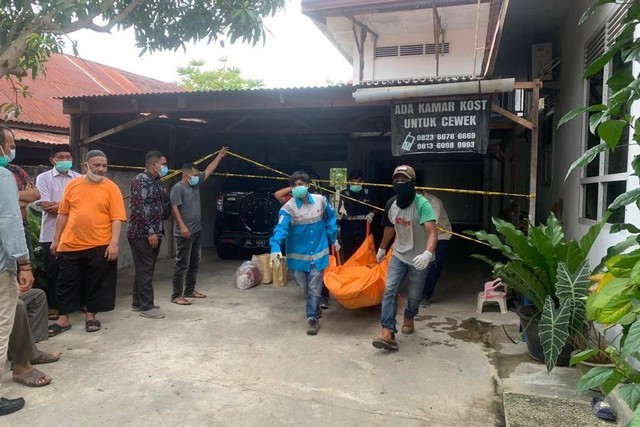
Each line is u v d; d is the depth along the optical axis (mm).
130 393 3564
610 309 2357
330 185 9977
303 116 8523
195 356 4273
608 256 3531
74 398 3486
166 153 9352
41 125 8953
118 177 8172
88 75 12922
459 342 4668
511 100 9906
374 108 7855
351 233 7219
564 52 6883
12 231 3176
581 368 3605
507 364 4098
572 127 6082
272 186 9047
